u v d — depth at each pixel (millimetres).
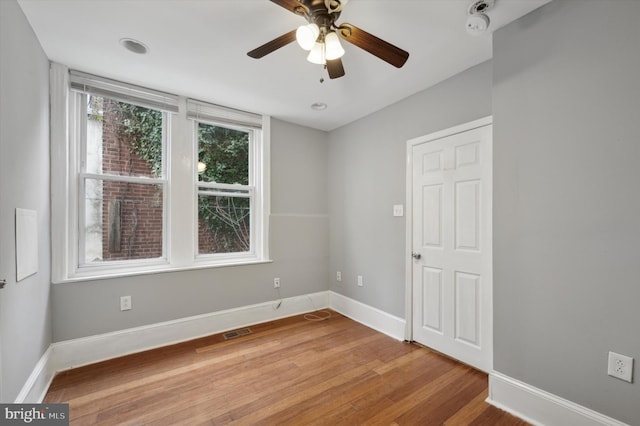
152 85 2578
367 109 3098
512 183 1767
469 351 2275
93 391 1930
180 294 2744
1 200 1388
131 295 2498
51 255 2162
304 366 2270
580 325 1501
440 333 2490
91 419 1665
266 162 3312
